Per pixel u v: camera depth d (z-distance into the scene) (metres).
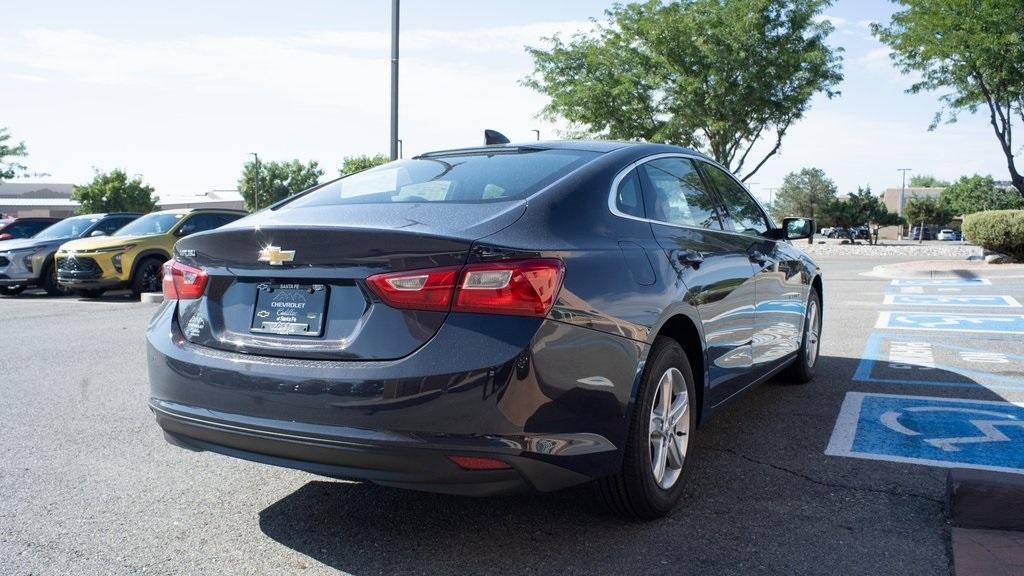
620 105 23.19
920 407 4.89
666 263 3.28
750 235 4.50
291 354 2.74
